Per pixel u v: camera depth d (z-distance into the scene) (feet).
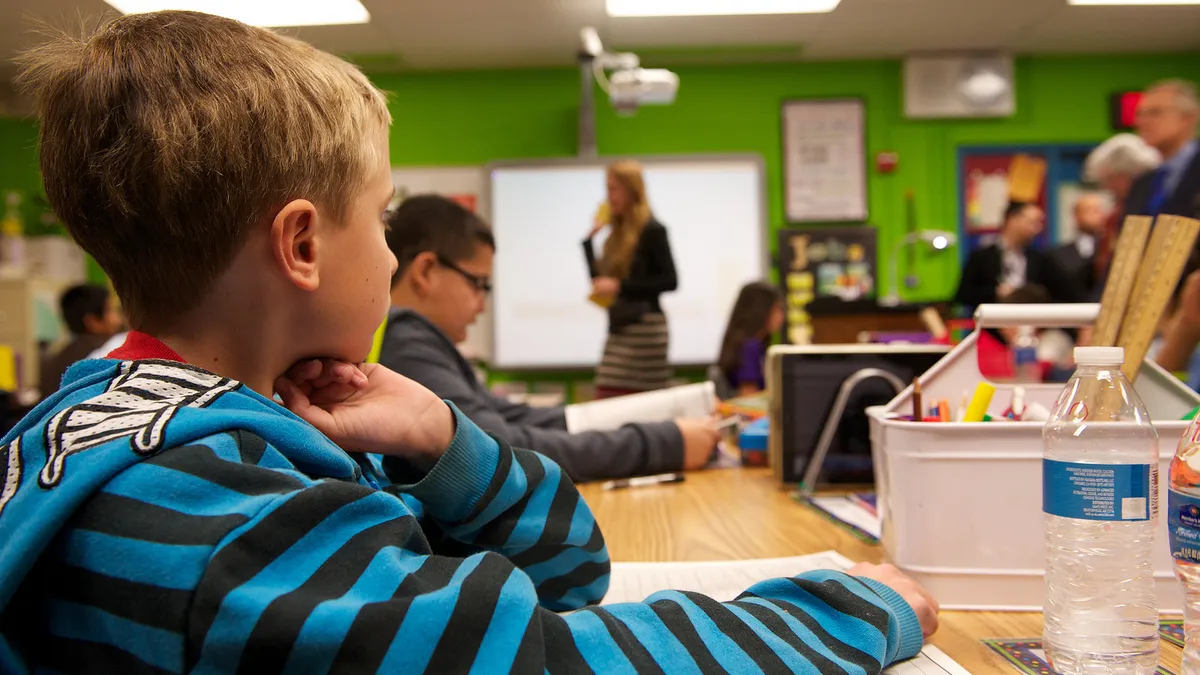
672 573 2.68
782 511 3.63
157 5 11.15
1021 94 14.97
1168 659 1.90
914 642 1.93
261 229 1.65
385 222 2.02
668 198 14.71
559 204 14.64
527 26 13.16
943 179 14.98
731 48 14.37
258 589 1.32
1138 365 2.41
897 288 14.94
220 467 1.43
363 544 1.47
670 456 4.62
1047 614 2.03
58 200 1.67
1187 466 1.79
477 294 5.03
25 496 1.41
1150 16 13.03
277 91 1.66
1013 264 13.07
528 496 2.38
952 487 2.34
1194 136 9.57
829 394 4.15
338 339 1.83
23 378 13.93
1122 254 2.51
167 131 1.58
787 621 1.77
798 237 14.87
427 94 15.21
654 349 10.55
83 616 1.36
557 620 1.61
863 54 14.79
